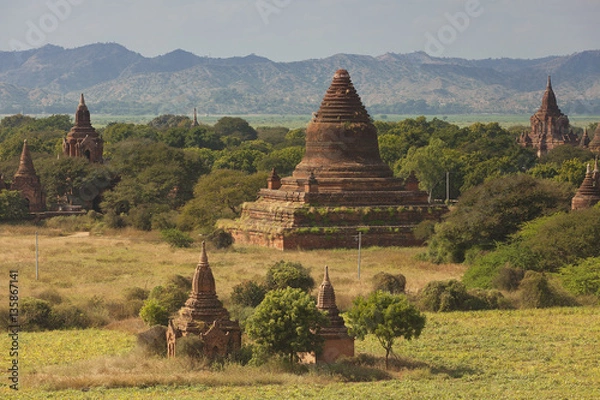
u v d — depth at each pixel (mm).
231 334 117375
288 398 100312
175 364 113000
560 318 151000
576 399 100188
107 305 155375
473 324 146000
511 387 106812
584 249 187125
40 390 103875
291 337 114688
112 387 105750
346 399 99500
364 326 117875
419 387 106312
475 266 186875
